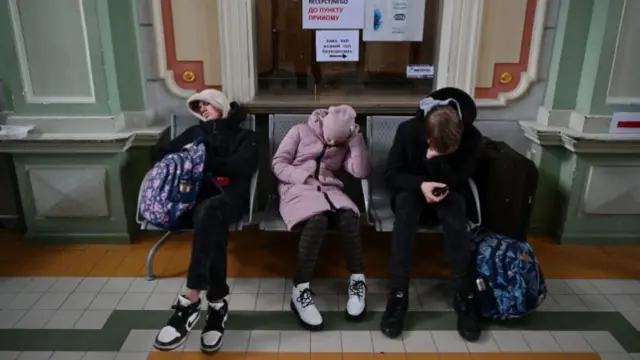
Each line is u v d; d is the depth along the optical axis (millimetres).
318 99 2822
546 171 2855
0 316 2182
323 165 2373
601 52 2545
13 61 2531
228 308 2242
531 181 2467
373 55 2934
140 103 2746
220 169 2260
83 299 2311
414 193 2266
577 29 2637
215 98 2438
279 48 2895
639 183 2746
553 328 2156
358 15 2838
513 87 2854
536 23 2701
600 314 2256
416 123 2307
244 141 2389
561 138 2729
